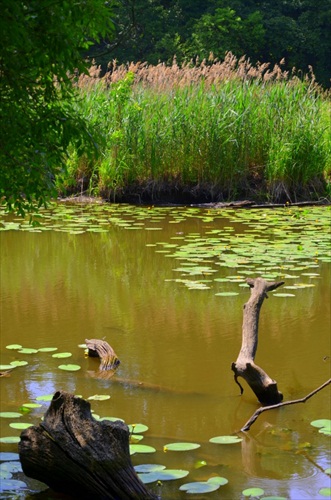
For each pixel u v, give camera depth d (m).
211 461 5.32
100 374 7.02
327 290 10.05
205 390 6.72
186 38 39.19
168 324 8.58
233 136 18.31
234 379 6.82
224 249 12.16
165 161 18.23
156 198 18.20
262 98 19.06
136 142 18.30
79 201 18.30
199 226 14.70
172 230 14.26
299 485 4.98
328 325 8.59
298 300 9.61
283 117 18.72
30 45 4.42
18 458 5.21
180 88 18.81
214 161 18.17
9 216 16.02
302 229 14.26
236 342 7.97
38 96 5.04
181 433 5.80
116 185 18.22
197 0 40.06
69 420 4.78
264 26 40.44
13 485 4.87
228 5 39.94
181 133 18.25
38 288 10.16
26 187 5.11
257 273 10.67
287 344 7.94
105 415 6.09
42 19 4.53
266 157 18.62
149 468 5.07
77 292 9.95
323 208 17.39
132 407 6.28
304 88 19.78
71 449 4.70
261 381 6.46
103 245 12.96
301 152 18.31
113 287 10.20
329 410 6.35
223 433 5.84
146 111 18.53
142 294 9.86
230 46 39.12
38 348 7.68
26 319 8.70
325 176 18.83
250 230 14.09
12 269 11.28
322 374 7.12
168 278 10.67
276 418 6.17
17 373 6.97
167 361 7.39
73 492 4.77
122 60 36.34
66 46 4.59
